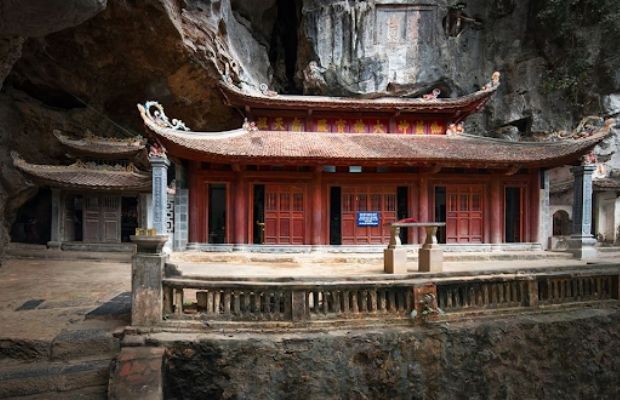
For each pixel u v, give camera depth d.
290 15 30.44
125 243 18.58
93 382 6.59
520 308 9.10
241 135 17.36
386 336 7.68
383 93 25.50
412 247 16.89
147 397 5.80
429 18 25.58
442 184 17.55
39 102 20.38
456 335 8.02
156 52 18.28
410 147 16.78
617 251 18.89
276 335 7.43
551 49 25.19
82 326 8.00
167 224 16.48
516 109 26.17
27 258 17.44
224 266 13.41
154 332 7.35
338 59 25.95
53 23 7.62
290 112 18.33
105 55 18.17
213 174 16.66
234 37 23.72
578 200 16.05
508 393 8.13
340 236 17.30
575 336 8.84
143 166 22.02
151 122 13.70
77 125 21.09
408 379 7.64
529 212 17.94
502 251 17.23
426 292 8.31
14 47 11.75
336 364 7.36
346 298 8.09
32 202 21.52
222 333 7.42
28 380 6.35
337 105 17.97
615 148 23.14
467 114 19.25
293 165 16.89
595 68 23.55
